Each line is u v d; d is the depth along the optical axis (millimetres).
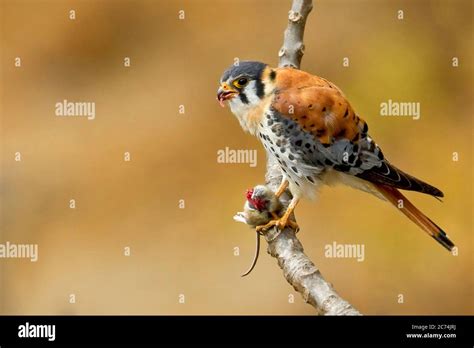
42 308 11891
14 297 12078
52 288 12102
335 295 5969
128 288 12000
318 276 6219
